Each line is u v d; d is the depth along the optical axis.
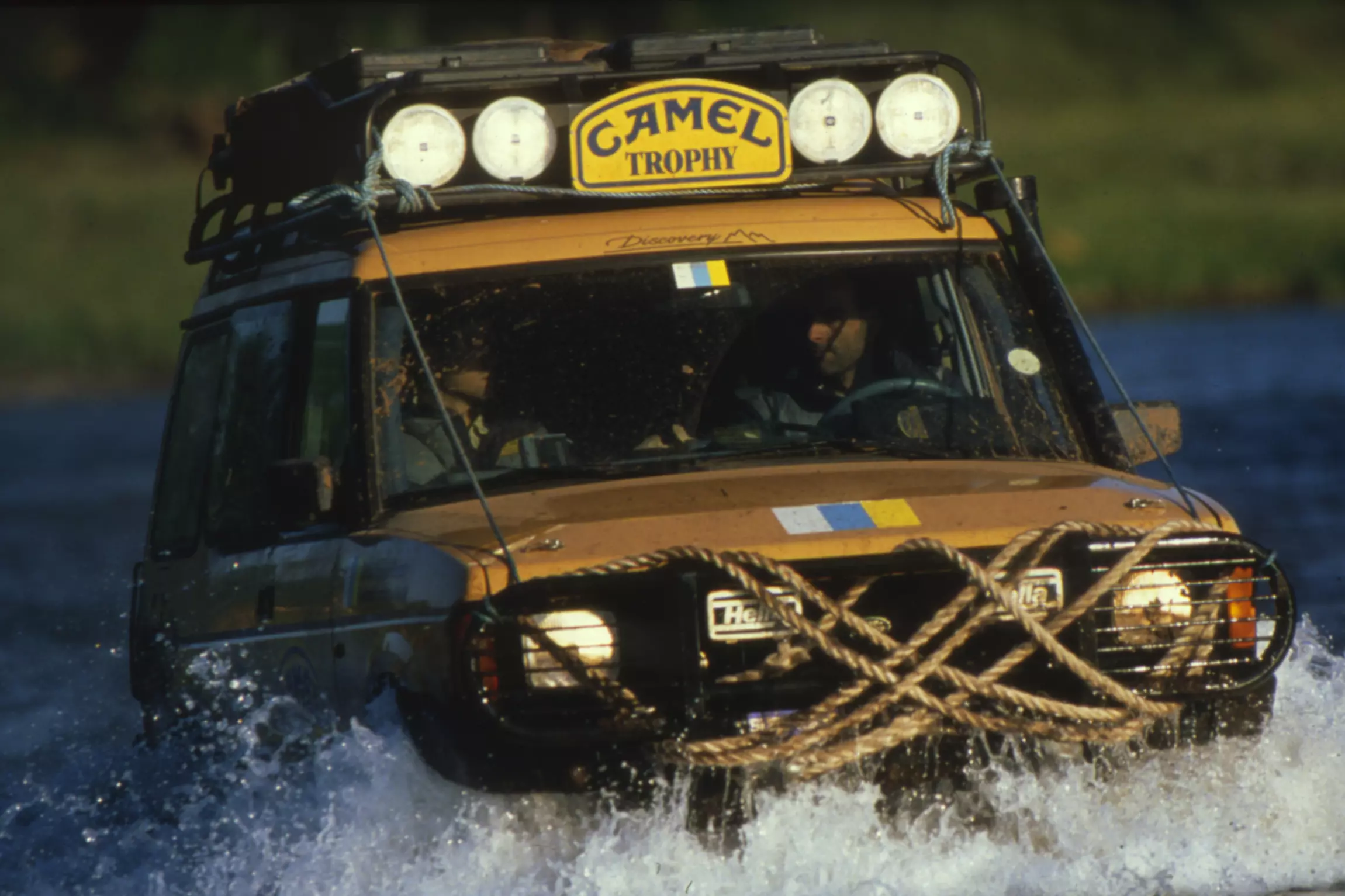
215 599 24.94
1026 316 23.84
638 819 18.48
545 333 22.28
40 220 190.12
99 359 152.50
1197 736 19.55
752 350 22.52
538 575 18.41
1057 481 20.61
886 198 24.59
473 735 18.27
